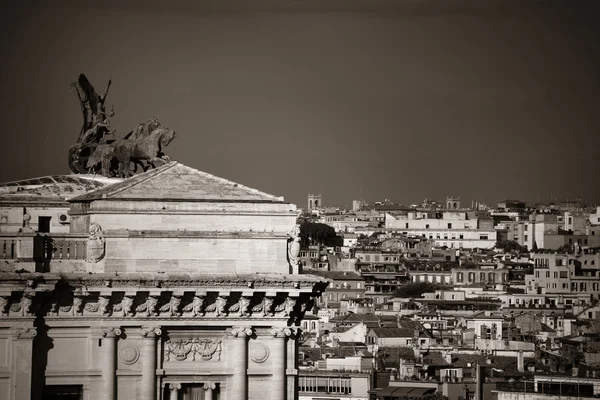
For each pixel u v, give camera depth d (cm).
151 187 13388
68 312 13138
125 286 13088
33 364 13062
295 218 13475
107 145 14938
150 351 13162
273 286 13288
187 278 13138
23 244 13075
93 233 13188
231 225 13400
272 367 13375
